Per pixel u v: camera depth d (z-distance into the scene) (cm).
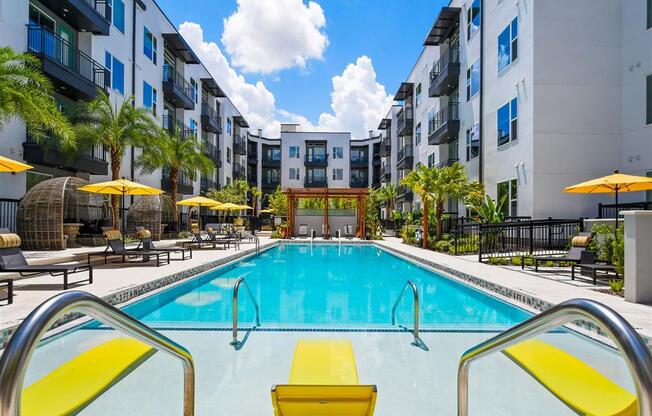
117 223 1492
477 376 371
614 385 237
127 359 247
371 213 2741
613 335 135
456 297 795
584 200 1320
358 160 5062
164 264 1041
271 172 5169
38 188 1209
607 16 1316
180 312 648
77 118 1483
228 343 456
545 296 624
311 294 827
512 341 190
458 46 2139
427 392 341
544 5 1332
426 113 2830
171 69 2453
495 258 1107
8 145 1221
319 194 2592
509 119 1522
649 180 846
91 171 1598
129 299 680
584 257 829
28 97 911
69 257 976
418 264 1288
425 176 1684
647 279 570
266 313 652
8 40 1213
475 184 1641
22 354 121
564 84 1326
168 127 2477
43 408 197
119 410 306
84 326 504
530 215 1353
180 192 2522
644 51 1224
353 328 511
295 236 2706
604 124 1315
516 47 1467
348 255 1642
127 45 1955
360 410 199
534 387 349
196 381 359
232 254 1378
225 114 3731
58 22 1518
